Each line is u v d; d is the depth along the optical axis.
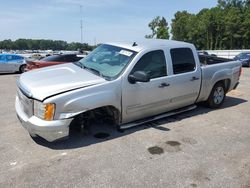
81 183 3.53
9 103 7.53
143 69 5.14
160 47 5.51
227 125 5.82
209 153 4.46
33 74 5.12
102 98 4.58
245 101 8.10
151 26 75.00
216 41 79.69
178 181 3.62
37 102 4.23
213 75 6.61
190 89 6.02
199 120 6.08
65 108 4.25
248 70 20.16
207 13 79.25
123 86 4.84
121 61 5.14
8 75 16.25
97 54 5.73
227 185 3.56
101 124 5.53
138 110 5.18
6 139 4.83
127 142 4.78
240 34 73.56
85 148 4.51
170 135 5.16
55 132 4.22
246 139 5.08
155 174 3.78
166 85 5.47
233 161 4.21
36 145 4.58
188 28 85.56
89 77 4.80
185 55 5.95
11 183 3.50
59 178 3.63
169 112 5.97
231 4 82.44
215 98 6.99
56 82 4.55
